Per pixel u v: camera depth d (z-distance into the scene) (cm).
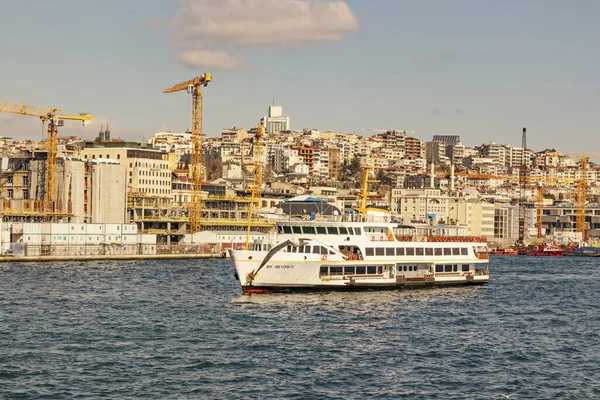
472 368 8994
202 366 8800
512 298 15412
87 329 10931
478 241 17012
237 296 14762
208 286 17012
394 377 8512
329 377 8431
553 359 9562
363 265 14700
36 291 15588
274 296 13888
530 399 7838
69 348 9619
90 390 7825
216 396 7694
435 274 16075
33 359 8981
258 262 13925
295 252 14012
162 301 14038
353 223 14638
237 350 9625
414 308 13238
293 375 8475
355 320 11856
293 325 11331
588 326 12125
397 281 15250
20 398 7544
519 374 8762
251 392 7844
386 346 10038
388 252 15062
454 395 7906
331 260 14250
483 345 10256
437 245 16000
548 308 14175
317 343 10106
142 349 9619
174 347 9762
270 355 9369
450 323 11931
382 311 12750
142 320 11762
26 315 12169
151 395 7694
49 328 10975
